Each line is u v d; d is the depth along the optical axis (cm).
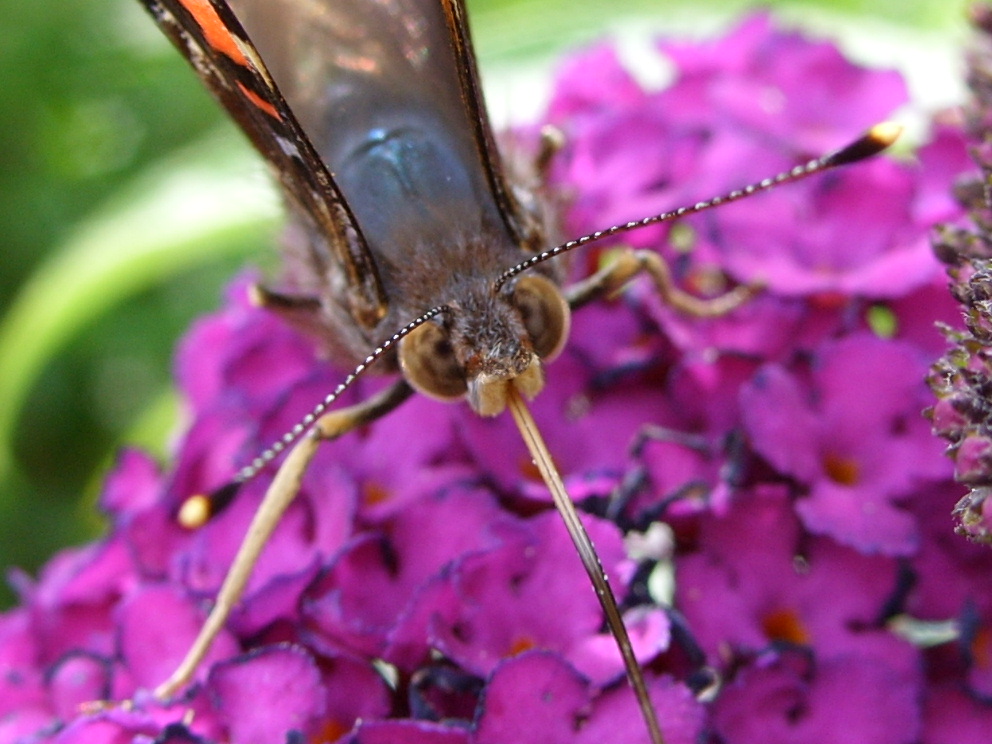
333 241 5
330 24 5
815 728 5
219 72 5
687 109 6
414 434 5
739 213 5
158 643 5
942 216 5
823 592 5
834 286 5
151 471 6
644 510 5
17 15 13
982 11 5
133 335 12
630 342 5
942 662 5
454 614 5
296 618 5
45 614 5
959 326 5
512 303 5
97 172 13
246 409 5
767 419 5
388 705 5
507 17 8
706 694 5
